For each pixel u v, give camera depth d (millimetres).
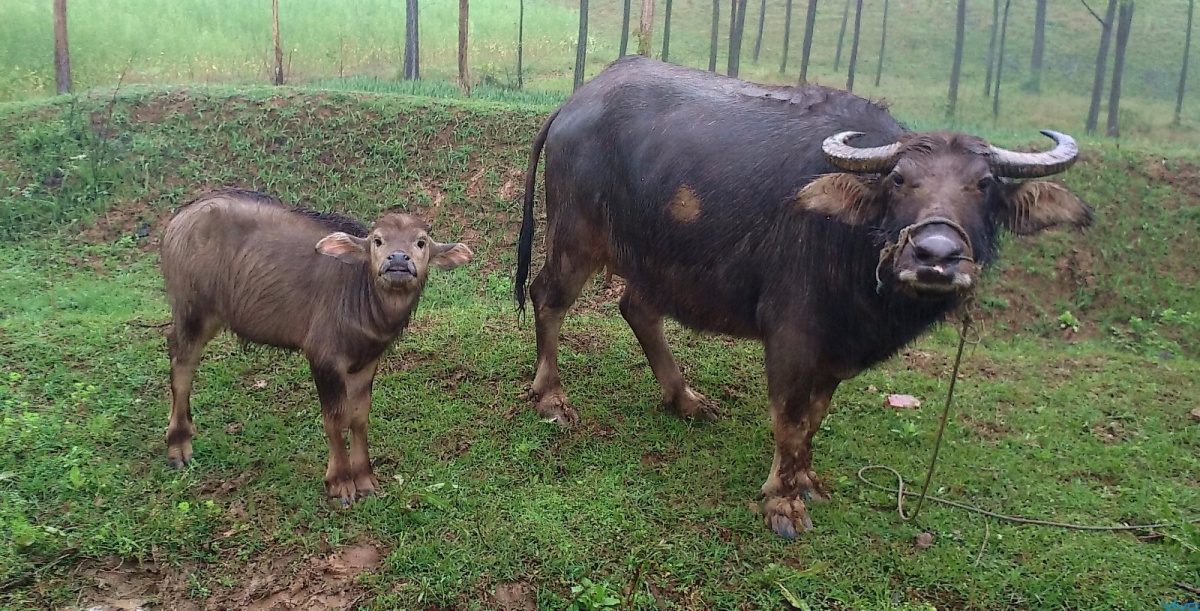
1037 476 4492
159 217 8188
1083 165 8977
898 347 3799
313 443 4449
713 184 4016
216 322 4145
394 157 8812
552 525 3834
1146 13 20828
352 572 3539
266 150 8945
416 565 3543
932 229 3029
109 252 7773
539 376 5023
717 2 15672
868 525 3977
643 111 4422
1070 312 7711
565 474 4324
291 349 4031
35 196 8250
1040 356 6477
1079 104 16906
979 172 3236
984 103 16734
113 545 3555
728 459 4555
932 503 4195
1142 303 7789
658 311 4555
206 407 4738
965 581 3600
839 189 3447
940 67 19234
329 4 21125
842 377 4008
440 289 7277
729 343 6113
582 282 4926
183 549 3588
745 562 3693
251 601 3377
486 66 16984
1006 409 5352
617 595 3428
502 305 7113
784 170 3846
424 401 4953
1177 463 4672
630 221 4410
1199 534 3893
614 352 5855
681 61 18906
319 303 3781
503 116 9383
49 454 4129
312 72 16859
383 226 3623
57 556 3484
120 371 5043
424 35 19703
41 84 13789
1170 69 18750
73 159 8516
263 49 17750
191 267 3971
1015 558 3771
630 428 4844
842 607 3438
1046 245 8102
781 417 3895
